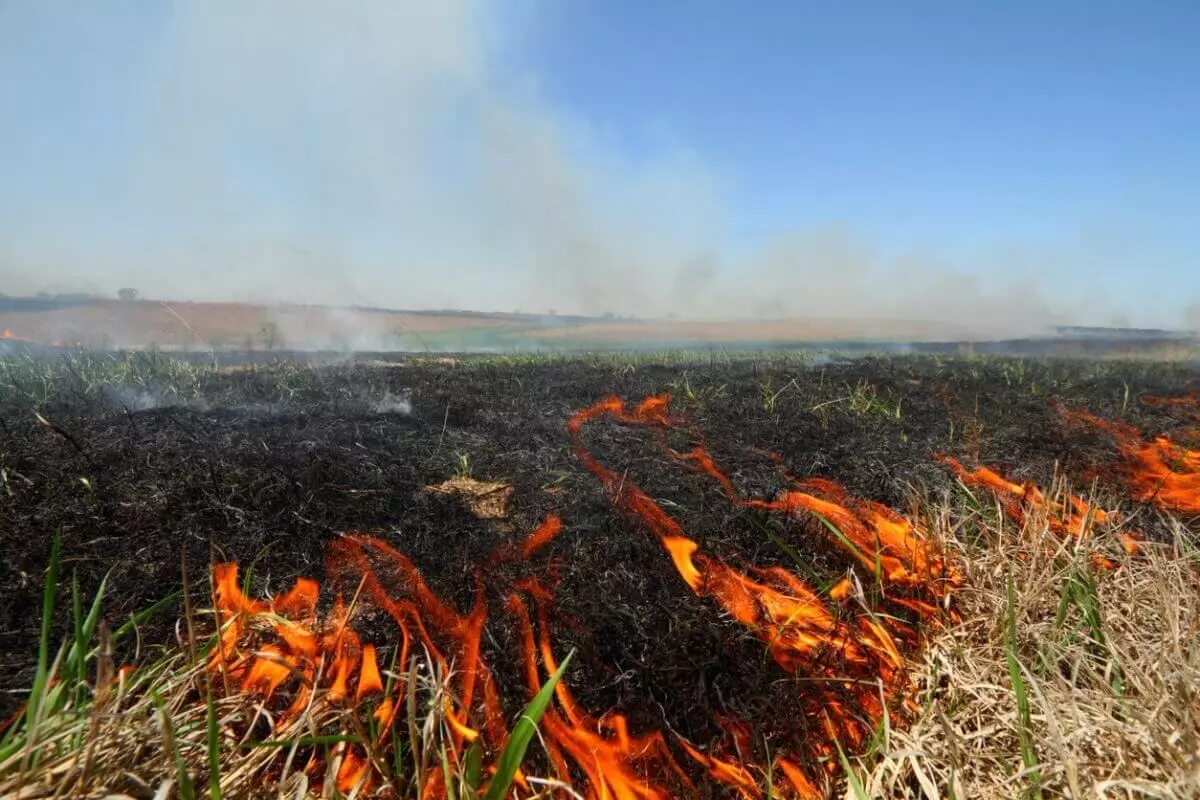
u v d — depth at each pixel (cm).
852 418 447
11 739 129
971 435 400
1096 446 372
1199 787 125
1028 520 238
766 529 249
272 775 139
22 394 390
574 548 233
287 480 264
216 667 158
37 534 207
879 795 147
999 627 192
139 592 185
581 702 164
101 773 120
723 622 194
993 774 148
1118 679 165
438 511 260
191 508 234
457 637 178
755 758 158
